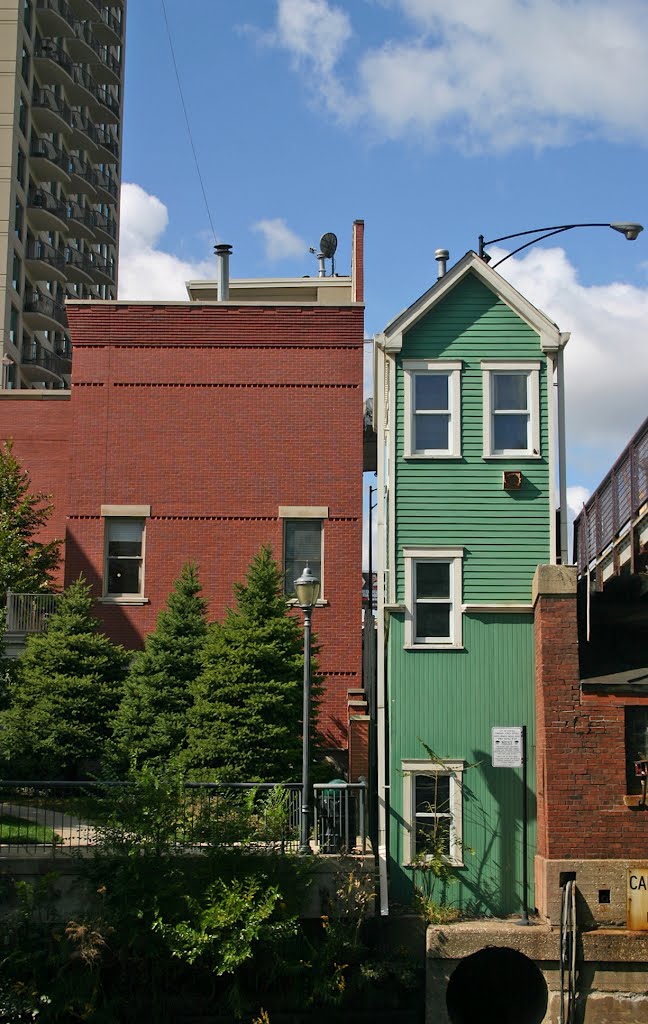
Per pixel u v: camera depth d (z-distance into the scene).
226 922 17.62
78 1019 18.02
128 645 27.83
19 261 60.25
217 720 22.25
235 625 23.27
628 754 20.80
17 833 19.48
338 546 27.98
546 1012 19.44
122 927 18.12
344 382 28.53
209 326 28.75
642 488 19.84
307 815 19.22
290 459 28.30
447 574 23.05
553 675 21.00
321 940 19.20
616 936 19.62
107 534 28.34
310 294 36.19
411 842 21.80
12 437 32.75
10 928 18.23
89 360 28.78
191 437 28.45
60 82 66.50
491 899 21.50
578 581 24.98
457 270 23.62
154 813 18.39
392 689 22.47
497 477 23.27
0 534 29.97
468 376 23.59
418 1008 19.39
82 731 23.92
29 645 25.66
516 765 21.38
